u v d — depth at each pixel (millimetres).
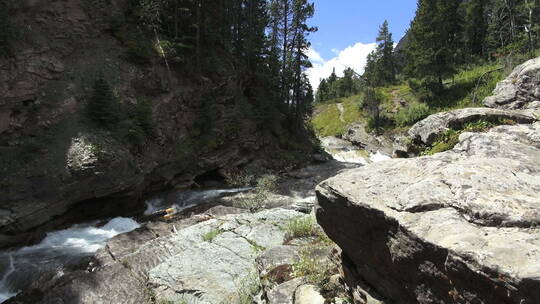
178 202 21078
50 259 12445
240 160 28547
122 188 17250
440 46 42375
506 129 5586
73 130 16828
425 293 3307
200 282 8281
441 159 4484
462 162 4148
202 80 27453
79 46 20000
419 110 44156
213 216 15508
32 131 15977
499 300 2459
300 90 42906
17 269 11648
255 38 38312
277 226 10891
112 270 10055
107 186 16531
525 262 2375
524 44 33031
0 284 10984
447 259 2818
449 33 49594
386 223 3684
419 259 3227
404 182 4148
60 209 15094
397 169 4574
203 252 9609
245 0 38062
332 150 46219
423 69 43312
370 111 54125
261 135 33156
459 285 2777
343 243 4719
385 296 4199
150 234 13797
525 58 25406
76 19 20109
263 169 29703
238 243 9922
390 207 3738
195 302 7645
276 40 43281
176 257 9562
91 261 11891
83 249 13477
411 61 47188
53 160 15398
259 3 41875
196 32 29453
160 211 18844
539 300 2160
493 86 31422
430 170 4223
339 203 4438
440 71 42375
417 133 7773
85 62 19781
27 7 17953
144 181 20062
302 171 31234
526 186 3408
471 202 3248
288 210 12500
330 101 78938
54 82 17766
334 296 5332
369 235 4117
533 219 2805
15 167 14602
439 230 3111
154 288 8602
